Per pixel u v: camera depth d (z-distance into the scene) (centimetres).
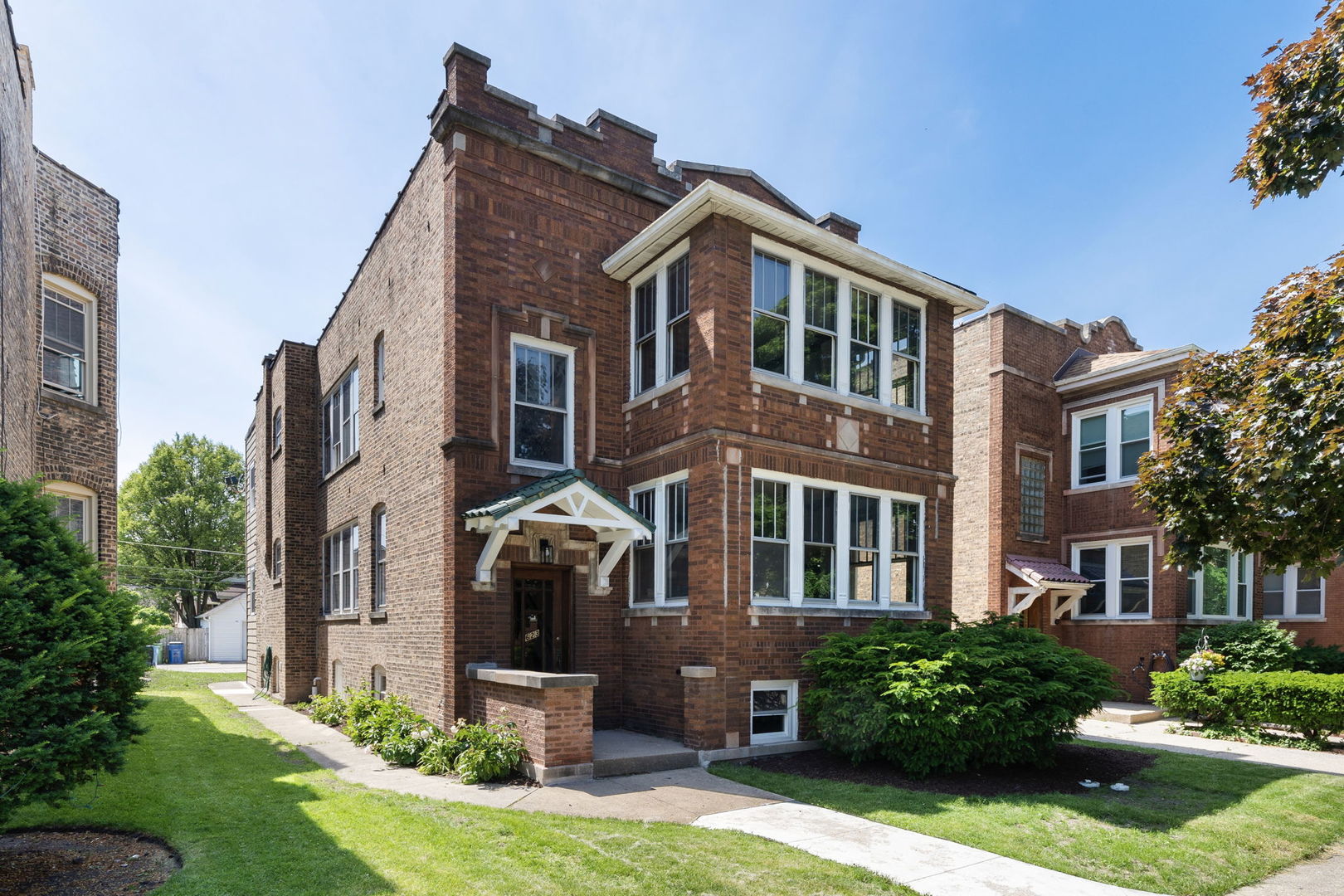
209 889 529
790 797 841
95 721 575
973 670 956
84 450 1319
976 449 1898
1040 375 1961
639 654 1163
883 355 1283
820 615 1137
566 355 1228
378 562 1452
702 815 758
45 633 577
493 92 1171
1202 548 816
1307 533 697
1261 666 1541
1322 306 655
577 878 563
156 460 4806
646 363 1246
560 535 1148
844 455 1195
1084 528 1923
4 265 891
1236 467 698
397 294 1373
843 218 1470
